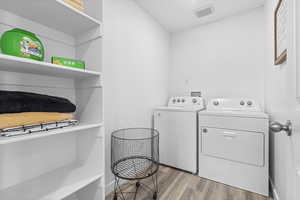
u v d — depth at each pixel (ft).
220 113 5.33
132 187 4.96
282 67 3.43
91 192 3.50
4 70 2.69
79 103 3.77
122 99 5.29
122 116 5.30
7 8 2.65
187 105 7.38
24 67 2.48
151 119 6.97
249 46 6.46
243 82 6.62
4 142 1.86
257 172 4.73
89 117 3.56
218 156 5.36
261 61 6.22
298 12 1.70
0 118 2.05
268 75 5.24
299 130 1.72
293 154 1.98
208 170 5.55
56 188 2.71
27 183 2.86
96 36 3.39
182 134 6.13
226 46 7.00
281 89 3.51
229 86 6.95
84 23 3.24
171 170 6.19
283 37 3.31
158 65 7.48
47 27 3.32
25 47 2.42
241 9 6.37
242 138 4.96
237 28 6.72
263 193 4.62
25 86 2.97
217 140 5.39
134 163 5.46
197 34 7.79
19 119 2.21
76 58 3.83
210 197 4.50
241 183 4.95
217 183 5.28
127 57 5.48
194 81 7.89
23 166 2.90
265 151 4.63
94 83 3.43
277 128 2.16
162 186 5.05
